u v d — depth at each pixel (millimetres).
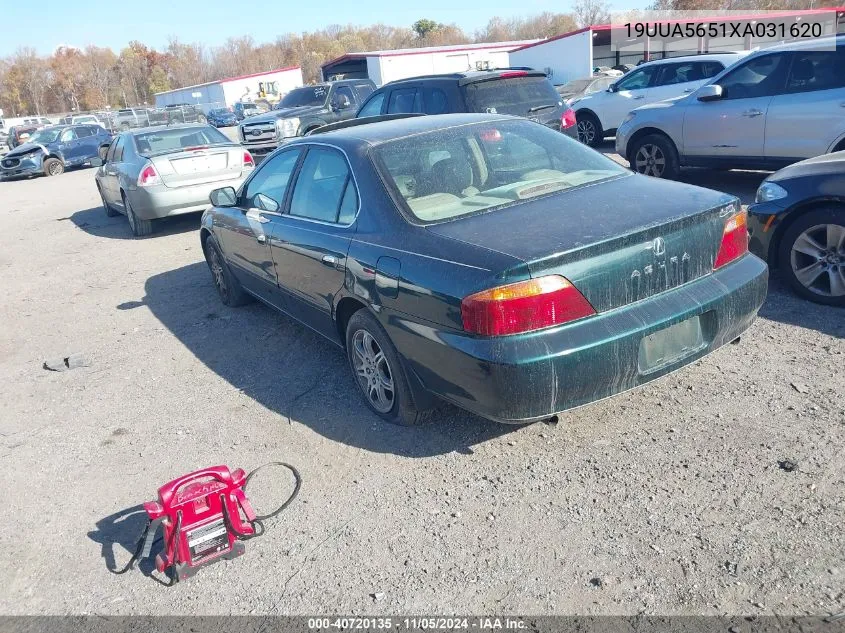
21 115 106000
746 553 2689
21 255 10062
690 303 3211
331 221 4117
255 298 6203
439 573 2797
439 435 3789
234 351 5434
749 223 5188
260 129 14734
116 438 4227
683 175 10289
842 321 4605
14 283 8438
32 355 5898
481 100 8648
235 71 111812
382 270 3502
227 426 4207
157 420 4406
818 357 4133
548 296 2906
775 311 4891
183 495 2918
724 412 3662
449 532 3027
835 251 4758
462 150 3979
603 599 2566
